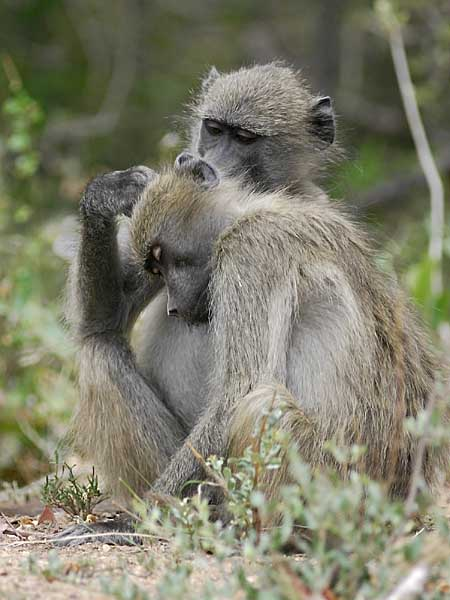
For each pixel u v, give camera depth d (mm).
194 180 11023
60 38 30734
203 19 33812
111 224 11586
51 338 15969
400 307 10609
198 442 10039
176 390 11406
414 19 25656
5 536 10102
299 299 10125
